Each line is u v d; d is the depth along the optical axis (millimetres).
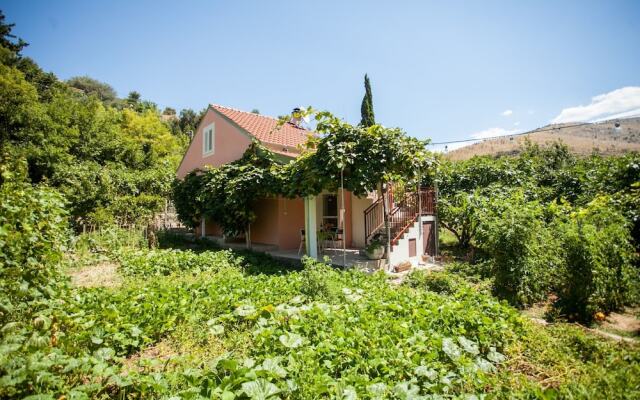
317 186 9969
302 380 3119
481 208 10055
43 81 29172
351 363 3604
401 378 3406
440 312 5039
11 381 2396
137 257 9961
